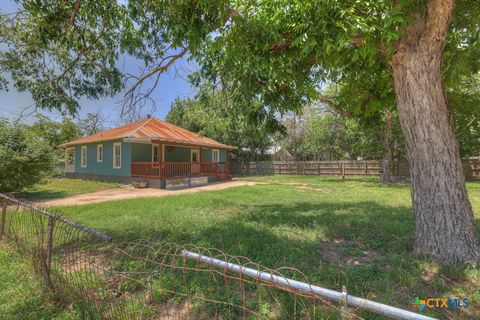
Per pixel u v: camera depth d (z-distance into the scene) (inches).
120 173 616.4
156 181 537.3
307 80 178.2
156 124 707.4
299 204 300.0
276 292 96.7
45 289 109.3
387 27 110.4
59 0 145.0
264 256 138.5
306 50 120.9
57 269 115.7
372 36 121.1
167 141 557.6
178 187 554.9
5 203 168.6
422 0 120.2
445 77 152.1
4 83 178.1
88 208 281.1
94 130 935.7
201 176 639.1
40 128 888.9
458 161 135.3
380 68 175.3
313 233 179.5
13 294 108.7
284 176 884.6
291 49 142.9
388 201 320.2
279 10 125.7
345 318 48.8
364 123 237.8
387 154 611.8
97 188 520.1
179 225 201.3
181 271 116.5
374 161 813.2
